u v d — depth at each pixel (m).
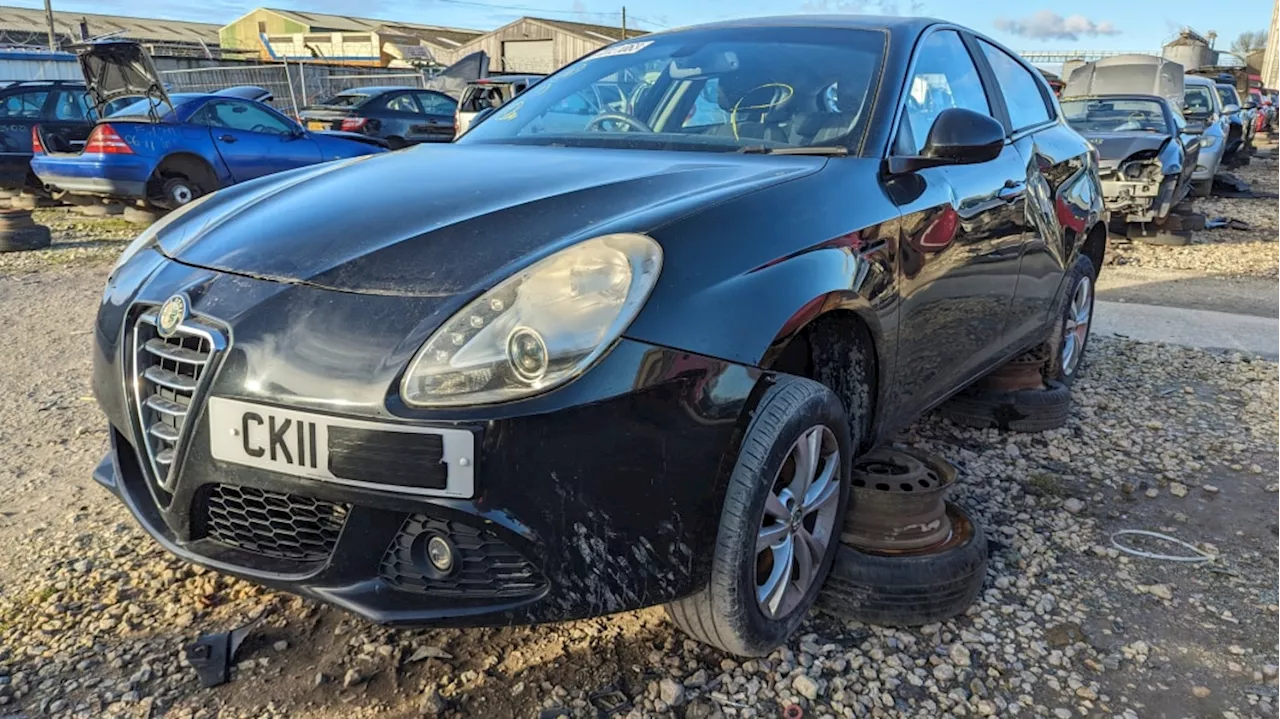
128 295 2.17
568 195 2.14
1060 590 2.68
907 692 2.21
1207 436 3.93
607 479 1.80
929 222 2.62
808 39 3.10
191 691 2.14
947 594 2.44
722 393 1.91
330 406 1.77
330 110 14.66
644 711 2.10
